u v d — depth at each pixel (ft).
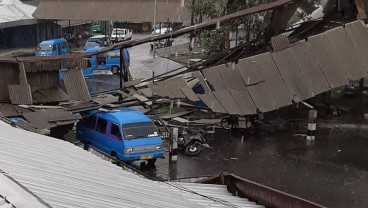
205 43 80.48
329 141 61.21
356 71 63.26
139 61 125.80
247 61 63.05
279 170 51.29
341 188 45.96
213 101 61.62
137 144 51.31
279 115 71.36
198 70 64.23
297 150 57.98
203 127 65.21
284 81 63.00
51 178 19.45
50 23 154.30
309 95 62.90
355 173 50.06
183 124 63.93
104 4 130.41
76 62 59.57
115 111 55.77
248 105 62.23
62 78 60.64
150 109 63.52
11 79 56.54
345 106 76.23
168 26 121.19
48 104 57.67
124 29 156.87
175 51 104.94
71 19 131.13
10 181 16.53
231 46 88.53
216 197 29.35
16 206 14.03
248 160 54.75
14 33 144.77
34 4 165.89
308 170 51.19
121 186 21.97
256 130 64.39
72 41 157.17
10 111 52.49
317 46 63.21
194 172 50.88
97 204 17.10
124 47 67.05
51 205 15.10
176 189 29.45
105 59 109.60
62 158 24.75
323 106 74.28
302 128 66.59
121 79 67.77
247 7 76.38
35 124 49.80
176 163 53.88
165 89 62.59
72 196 17.29
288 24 75.61
